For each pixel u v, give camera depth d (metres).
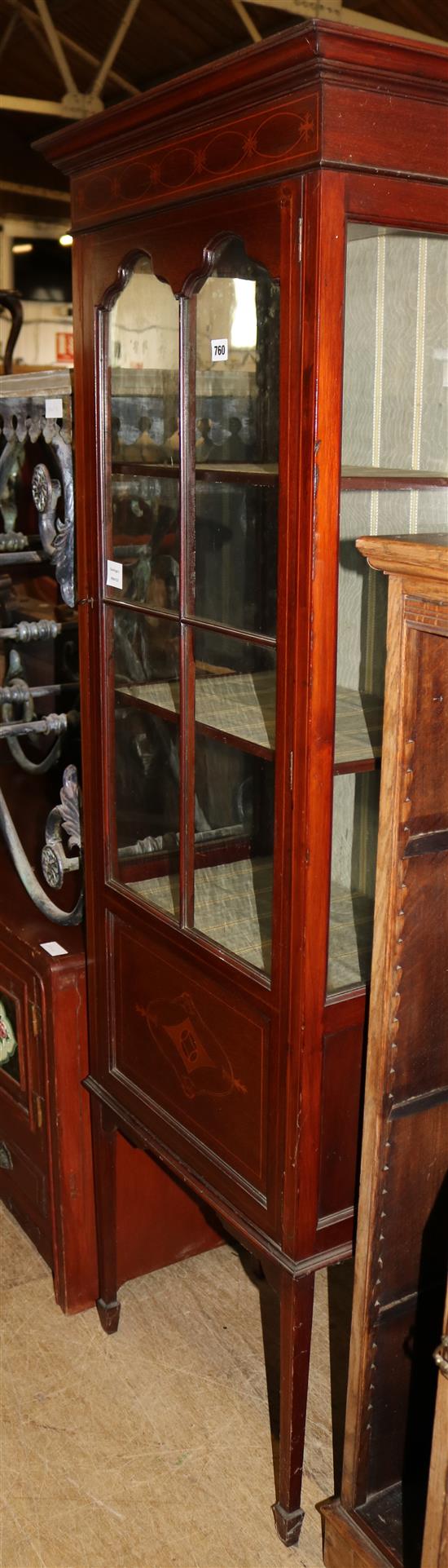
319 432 1.10
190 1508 1.60
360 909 1.53
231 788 1.48
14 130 8.66
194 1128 1.58
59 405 1.69
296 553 1.15
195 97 1.15
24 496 2.41
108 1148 1.84
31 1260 2.14
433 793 1.21
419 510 1.54
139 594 1.49
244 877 1.50
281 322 1.12
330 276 1.06
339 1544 1.48
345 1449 1.47
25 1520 1.58
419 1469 1.57
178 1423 1.75
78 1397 1.80
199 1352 1.90
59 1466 1.67
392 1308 1.42
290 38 0.99
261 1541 1.56
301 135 1.05
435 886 1.25
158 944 1.57
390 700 1.17
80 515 1.61
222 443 1.27
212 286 1.25
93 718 1.66
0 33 7.63
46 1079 1.88
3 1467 1.67
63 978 1.80
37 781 2.67
